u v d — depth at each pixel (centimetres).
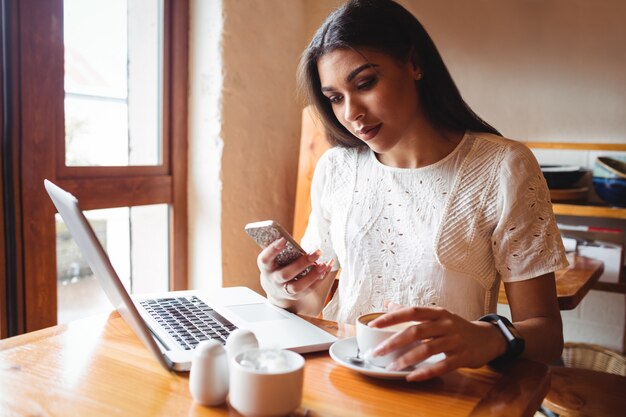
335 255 136
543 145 232
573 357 207
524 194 106
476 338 77
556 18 229
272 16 245
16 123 165
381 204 122
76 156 190
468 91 247
